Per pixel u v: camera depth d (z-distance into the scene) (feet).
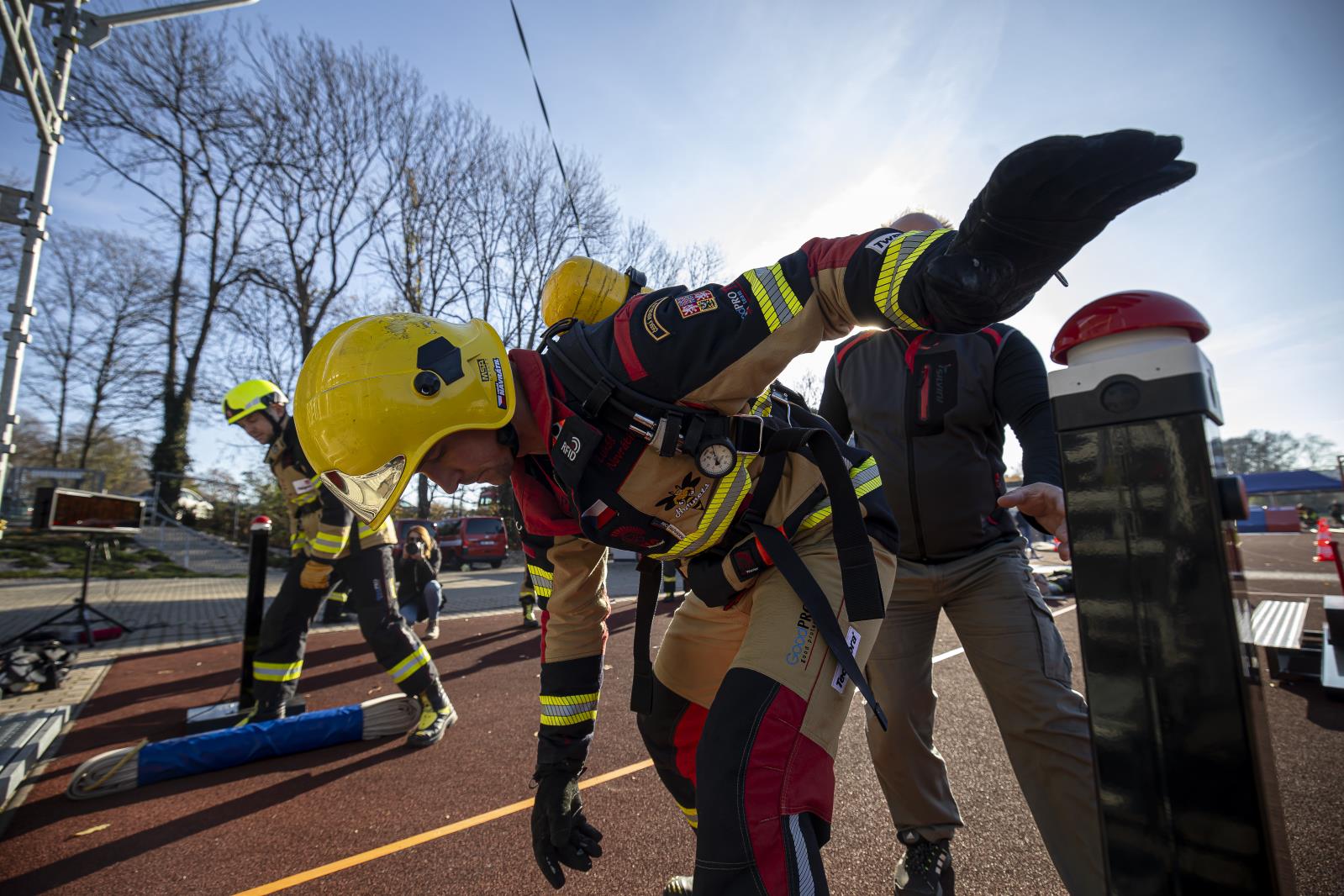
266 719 12.10
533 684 15.76
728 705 3.75
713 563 4.71
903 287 3.27
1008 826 7.69
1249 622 2.41
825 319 3.84
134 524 23.52
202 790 9.54
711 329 3.84
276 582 44.80
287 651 12.44
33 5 19.30
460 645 21.17
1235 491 2.32
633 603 30.96
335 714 11.24
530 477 4.75
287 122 61.93
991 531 6.38
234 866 7.43
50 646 16.52
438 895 6.71
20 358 17.24
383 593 11.73
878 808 8.32
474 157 65.57
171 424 74.95
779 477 4.43
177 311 72.74
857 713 12.19
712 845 3.33
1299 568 43.86
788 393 5.18
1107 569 2.49
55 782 10.00
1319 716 11.43
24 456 106.52
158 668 17.88
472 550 61.00
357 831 8.18
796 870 3.24
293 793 9.39
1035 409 6.03
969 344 6.52
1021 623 5.92
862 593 3.93
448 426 4.07
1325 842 6.99
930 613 6.57
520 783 9.63
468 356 4.22
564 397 4.25
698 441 3.92
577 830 4.77
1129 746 2.39
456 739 11.72
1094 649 2.50
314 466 4.53
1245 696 2.20
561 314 5.20
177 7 20.65
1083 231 2.75
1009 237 2.77
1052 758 5.49
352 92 62.18
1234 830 2.18
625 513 4.28
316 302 69.97
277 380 69.92
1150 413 2.43
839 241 3.77
